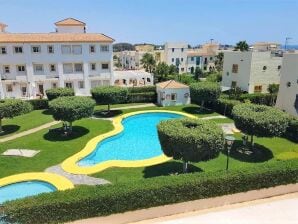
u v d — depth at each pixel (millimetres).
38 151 22750
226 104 35219
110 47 49094
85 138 26062
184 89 41719
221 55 90250
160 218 13406
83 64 48219
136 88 46000
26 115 35406
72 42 46562
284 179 15414
